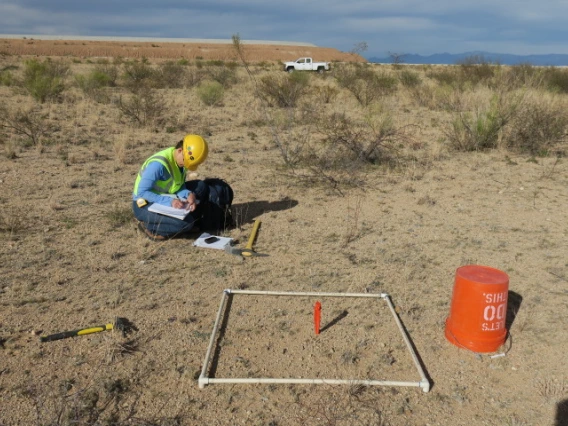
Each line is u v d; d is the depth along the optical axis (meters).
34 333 4.34
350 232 6.65
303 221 7.11
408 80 25.39
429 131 13.85
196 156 6.16
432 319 4.70
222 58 74.25
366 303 4.96
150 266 5.67
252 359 4.09
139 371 3.92
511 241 6.45
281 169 9.81
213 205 6.61
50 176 9.04
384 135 10.84
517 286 5.32
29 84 20.16
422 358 4.14
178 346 4.23
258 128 14.20
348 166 9.64
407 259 5.92
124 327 4.41
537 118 11.76
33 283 5.21
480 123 11.55
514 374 3.96
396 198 8.12
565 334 4.48
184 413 3.50
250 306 4.87
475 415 3.54
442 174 9.50
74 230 6.62
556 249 6.21
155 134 13.07
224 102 19.50
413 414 3.53
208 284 5.29
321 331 4.48
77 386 3.73
